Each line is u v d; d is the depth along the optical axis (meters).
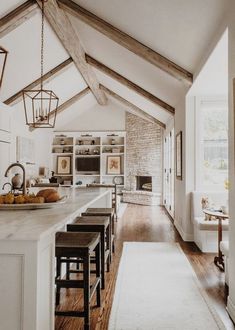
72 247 2.25
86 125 12.09
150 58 4.59
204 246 4.62
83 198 3.11
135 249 4.80
